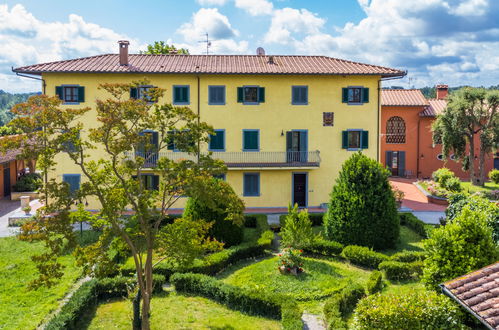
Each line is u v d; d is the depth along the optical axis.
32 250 18.75
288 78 27.22
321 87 27.44
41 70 25.38
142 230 12.06
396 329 9.65
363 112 27.73
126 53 26.86
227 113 27.22
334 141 27.86
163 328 12.07
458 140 33.72
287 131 27.58
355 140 28.06
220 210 12.31
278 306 12.62
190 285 14.46
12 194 30.64
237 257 17.41
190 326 12.20
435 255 11.57
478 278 8.67
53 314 12.91
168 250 11.68
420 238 20.39
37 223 10.16
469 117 33.53
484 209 16.16
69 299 13.41
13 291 14.45
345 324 11.31
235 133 27.39
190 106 26.94
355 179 18.19
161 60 28.16
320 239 17.86
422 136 38.66
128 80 26.20
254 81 27.09
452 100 34.28
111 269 11.25
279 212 26.98
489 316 7.45
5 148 9.99
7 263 17.06
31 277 15.66
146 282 11.50
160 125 11.70
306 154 27.53
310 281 14.93
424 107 38.66
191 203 18.48
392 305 9.88
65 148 10.67
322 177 28.02
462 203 17.94
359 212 17.88
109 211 11.00
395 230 18.27
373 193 18.02
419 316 9.72
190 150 11.48
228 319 12.62
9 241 20.08
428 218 24.81
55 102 10.54
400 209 26.78
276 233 21.61
